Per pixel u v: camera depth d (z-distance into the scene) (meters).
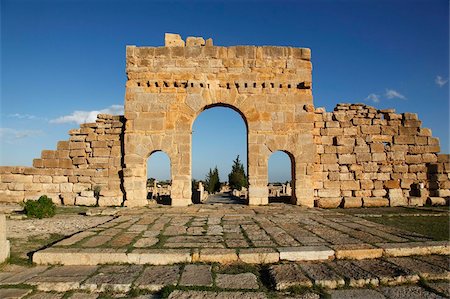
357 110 19.92
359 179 19.25
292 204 18.70
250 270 6.72
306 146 18.77
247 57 19.19
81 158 19.47
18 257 7.49
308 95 19.11
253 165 18.53
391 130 19.78
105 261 7.17
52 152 19.55
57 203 18.92
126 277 6.23
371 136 19.61
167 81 18.81
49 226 11.16
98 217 13.58
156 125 18.67
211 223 11.54
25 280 6.07
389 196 18.86
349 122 19.66
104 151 19.45
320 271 6.44
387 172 19.42
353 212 15.14
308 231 9.87
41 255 7.16
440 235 9.16
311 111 19.00
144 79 18.94
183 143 18.56
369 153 19.45
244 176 57.75
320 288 5.79
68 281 5.98
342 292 5.63
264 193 18.38
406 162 19.58
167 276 6.28
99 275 6.36
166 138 18.59
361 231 9.79
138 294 5.64
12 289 5.72
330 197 18.97
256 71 19.14
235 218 12.84
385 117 20.00
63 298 5.48
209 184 56.72
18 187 19.12
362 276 6.09
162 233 9.62
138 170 18.52
